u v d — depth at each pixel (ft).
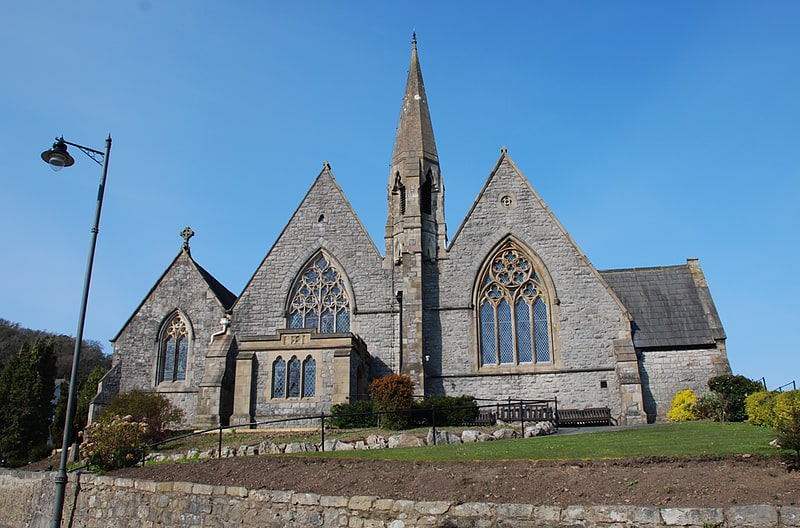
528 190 136.56
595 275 129.49
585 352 126.11
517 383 126.41
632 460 58.70
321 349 118.21
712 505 47.65
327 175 145.07
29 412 171.12
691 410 114.83
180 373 138.72
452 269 134.10
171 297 142.31
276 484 65.00
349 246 139.13
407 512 55.06
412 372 123.44
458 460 65.87
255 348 120.16
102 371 164.04
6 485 96.73
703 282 134.31
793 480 50.85
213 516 65.41
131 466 84.74
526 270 132.87
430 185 139.95
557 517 50.08
